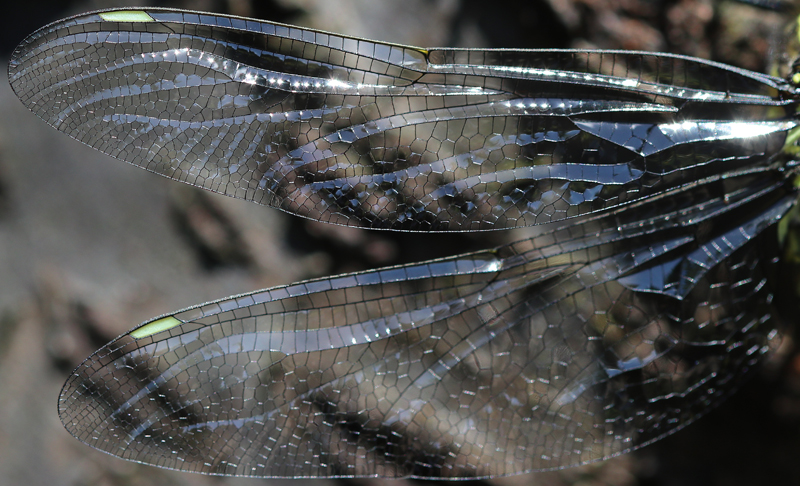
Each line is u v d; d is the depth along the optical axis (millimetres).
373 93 292
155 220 331
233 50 291
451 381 294
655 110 294
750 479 321
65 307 326
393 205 293
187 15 290
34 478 323
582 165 293
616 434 296
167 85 291
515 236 323
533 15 325
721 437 323
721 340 297
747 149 295
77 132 291
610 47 323
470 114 293
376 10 326
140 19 290
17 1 331
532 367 295
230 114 291
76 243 332
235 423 293
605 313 295
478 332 294
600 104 294
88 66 291
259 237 327
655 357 296
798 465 321
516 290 295
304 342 293
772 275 297
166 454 292
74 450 323
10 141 335
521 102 293
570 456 295
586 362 295
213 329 292
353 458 294
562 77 293
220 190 292
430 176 293
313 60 292
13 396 324
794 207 297
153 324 292
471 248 324
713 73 295
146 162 291
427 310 294
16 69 291
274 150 292
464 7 327
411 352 294
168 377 292
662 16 322
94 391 292
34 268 331
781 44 302
